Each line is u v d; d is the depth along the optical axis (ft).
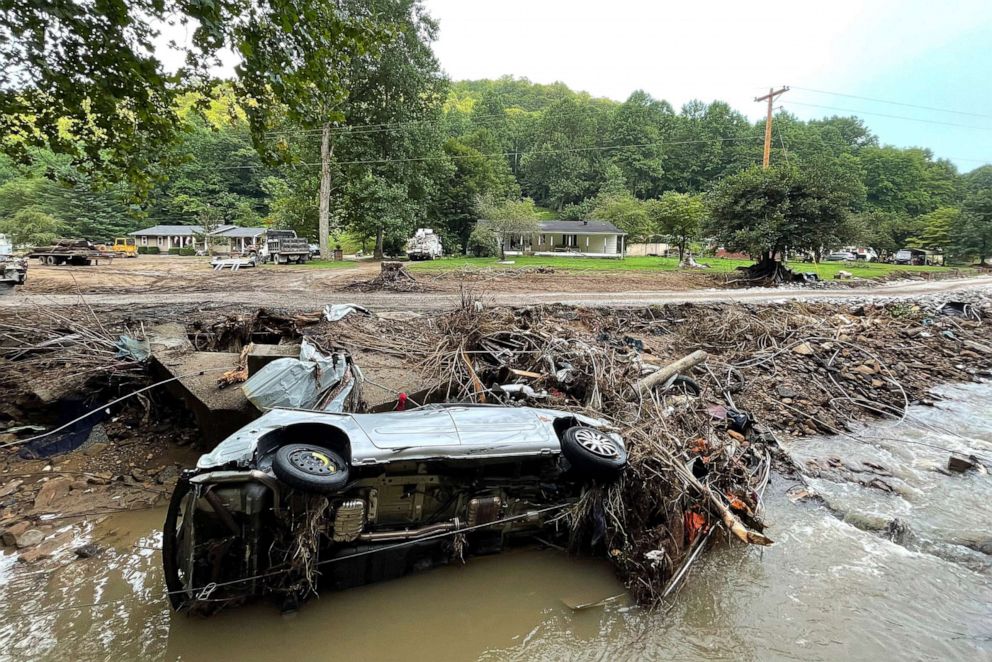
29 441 22.53
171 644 12.47
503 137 397.19
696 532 16.79
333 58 29.99
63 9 24.00
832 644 13.20
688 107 451.12
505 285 78.23
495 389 24.77
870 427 32.09
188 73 30.45
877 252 223.51
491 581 15.21
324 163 127.65
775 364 40.45
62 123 38.24
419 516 14.62
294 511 13.07
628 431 19.31
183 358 26.66
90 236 216.95
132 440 23.48
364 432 13.94
